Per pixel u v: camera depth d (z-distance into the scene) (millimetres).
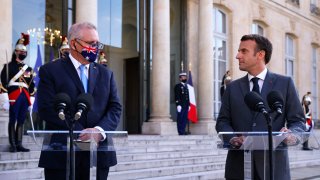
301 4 23625
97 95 3400
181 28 16219
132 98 14820
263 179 3186
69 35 3398
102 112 3398
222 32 18188
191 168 10117
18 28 11586
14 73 8414
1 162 7625
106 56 14148
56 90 3320
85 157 3238
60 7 12625
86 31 3344
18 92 8359
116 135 3004
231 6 18219
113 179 8359
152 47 14148
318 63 25312
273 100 3096
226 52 18250
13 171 7445
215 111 17359
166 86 13969
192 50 16141
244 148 3135
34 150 8414
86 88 3404
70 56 3447
